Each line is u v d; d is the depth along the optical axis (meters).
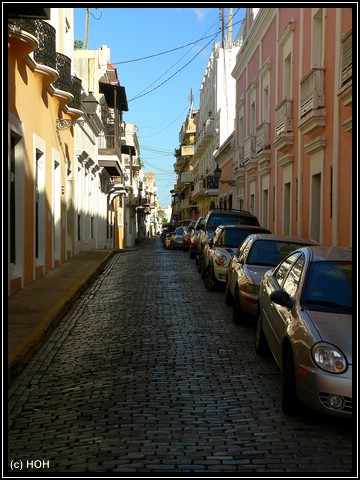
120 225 44.12
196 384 6.34
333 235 11.64
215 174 30.39
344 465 4.27
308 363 4.90
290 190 15.92
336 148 11.53
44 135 13.91
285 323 5.72
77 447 4.66
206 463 4.30
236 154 26.69
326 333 5.00
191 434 4.90
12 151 11.34
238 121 26.61
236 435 4.88
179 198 86.06
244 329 9.30
